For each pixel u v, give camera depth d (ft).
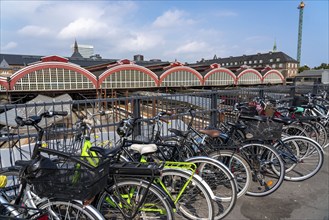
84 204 6.20
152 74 145.38
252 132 10.55
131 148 8.08
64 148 9.62
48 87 114.62
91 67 197.26
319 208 9.30
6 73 192.85
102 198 7.48
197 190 8.48
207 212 8.60
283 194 10.42
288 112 14.79
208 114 15.47
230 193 9.69
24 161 6.63
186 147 9.84
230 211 8.59
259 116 11.16
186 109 14.40
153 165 7.34
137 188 7.45
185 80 160.66
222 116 15.20
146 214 7.80
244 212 9.09
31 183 6.05
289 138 11.80
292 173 12.07
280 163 10.25
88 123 9.29
